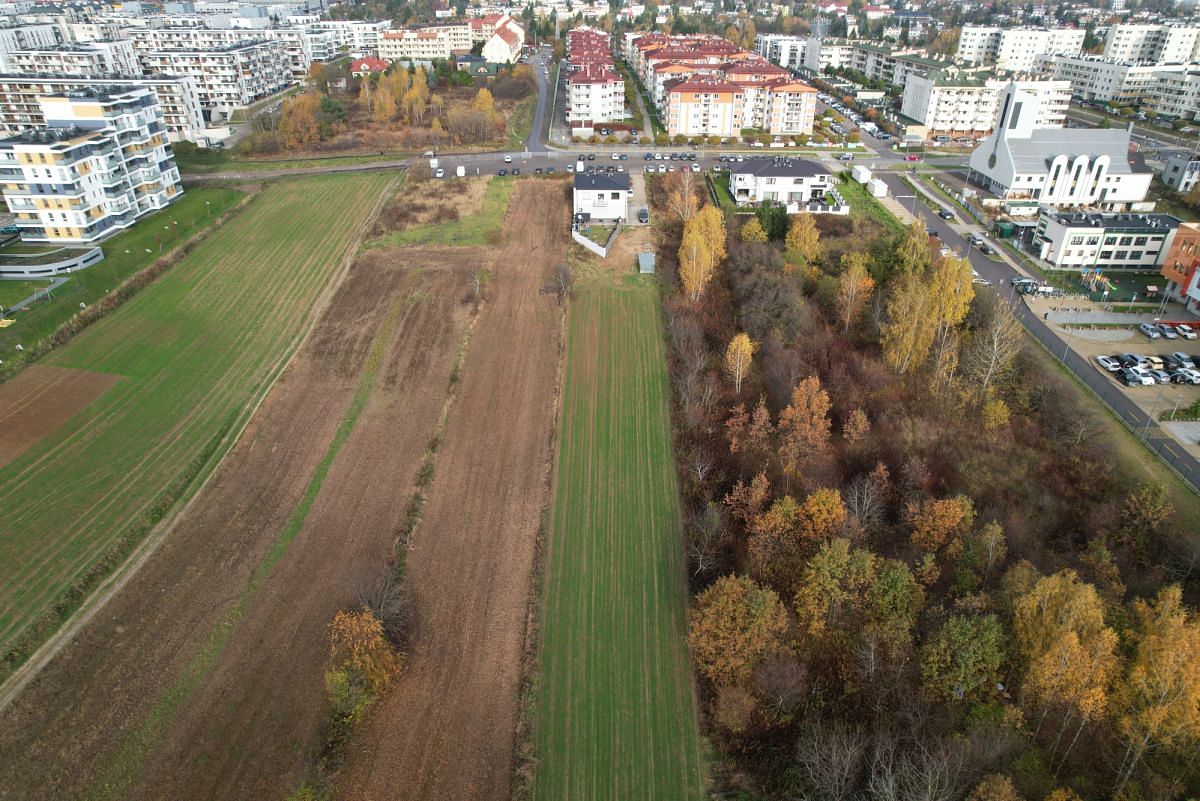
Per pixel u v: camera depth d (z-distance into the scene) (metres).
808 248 122.69
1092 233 132.62
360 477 86.00
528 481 85.81
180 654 65.44
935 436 87.06
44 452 88.31
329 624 68.06
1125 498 77.81
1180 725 48.88
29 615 68.25
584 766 57.62
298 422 95.00
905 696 58.19
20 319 108.69
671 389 101.75
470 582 72.94
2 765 56.78
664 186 169.25
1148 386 98.94
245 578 72.94
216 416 95.62
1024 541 73.12
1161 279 131.38
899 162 197.50
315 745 58.28
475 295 123.88
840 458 85.31
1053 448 84.81
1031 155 166.00
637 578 73.69
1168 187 176.50
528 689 62.88
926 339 92.94
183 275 129.75
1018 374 96.25
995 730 54.12
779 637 61.50
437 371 105.19
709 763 57.75
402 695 62.22
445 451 90.25
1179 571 68.88
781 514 70.38
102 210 137.50
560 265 134.12
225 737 58.94
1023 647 56.75
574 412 97.69
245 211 155.50
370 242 142.25
